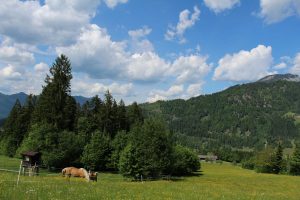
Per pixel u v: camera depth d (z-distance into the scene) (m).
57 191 28.69
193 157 120.31
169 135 86.50
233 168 190.75
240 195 42.16
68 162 94.75
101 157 95.62
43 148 91.19
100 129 123.62
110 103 129.88
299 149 160.00
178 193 37.34
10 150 134.12
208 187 52.78
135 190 36.44
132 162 78.44
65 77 114.69
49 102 111.94
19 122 138.12
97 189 33.44
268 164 160.88
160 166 80.25
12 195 24.27
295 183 99.06
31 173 57.34
